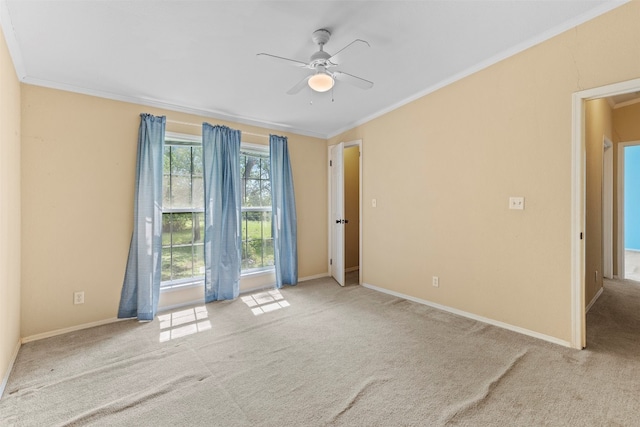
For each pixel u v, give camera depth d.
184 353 2.27
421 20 1.96
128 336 2.57
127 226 2.97
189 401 1.71
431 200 3.16
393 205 3.63
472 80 2.73
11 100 2.11
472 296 2.81
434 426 1.47
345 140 4.38
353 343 2.39
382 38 2.16
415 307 3.19
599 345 2.24
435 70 2.72
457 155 2.89
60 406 1.67
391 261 3.69
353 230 5.29
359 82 2.39
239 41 2.12
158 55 2.28
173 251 3.35
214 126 3.50
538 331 2.36
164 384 1.87
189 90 2.93
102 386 1.86
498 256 2.59
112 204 2.89
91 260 2.78
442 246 3.07
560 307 2.23
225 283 3.55
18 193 2.34
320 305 3.32
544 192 2.29
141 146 2.99
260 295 3.71
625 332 2.46
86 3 1.69
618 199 4.12
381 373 1.95
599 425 1.46
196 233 3.50
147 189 2.98
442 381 1.84
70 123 2.69
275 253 4.00
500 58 2.50
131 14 1.80
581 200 2.13
